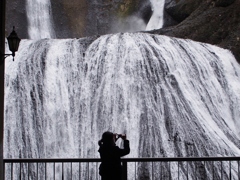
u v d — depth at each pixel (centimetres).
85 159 735
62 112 1830
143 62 1961
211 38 2406
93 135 1788
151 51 2008
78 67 1972
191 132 1744
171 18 3089
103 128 1795
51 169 1605
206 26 2466
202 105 1911
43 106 1811
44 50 1995
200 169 1616
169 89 1883
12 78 1847
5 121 1750
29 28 3306
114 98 1859
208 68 2089
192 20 2597
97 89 1898
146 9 3381
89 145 1766
